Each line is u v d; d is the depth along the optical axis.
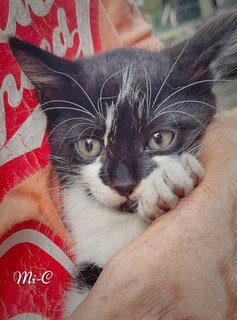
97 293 0.09
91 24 0.13
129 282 0.09
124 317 0.09
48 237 0.11
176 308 0.09
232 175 0.10
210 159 0.11
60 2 0.12
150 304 0.09
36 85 0.11
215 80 0.12
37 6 0.11
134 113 0.11
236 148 0.11
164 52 0.12
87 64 0.12
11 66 0.10
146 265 0.09
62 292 0.11
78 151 0.11
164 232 0.09
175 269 0.09
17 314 0.10
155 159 0.11
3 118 0.10
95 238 0.12
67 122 0.11
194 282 0.09
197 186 0.10
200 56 0.12
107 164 0.11
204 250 0.09
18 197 0.10
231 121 0.13
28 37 0.11
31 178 0.10
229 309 0.10
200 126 0.12
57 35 0.12
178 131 0.11
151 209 0.10
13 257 0.10
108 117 0.11
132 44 0.15
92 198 0.12
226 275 0.10
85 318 0.08
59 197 0.11
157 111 0.11
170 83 0.11
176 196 0.10
